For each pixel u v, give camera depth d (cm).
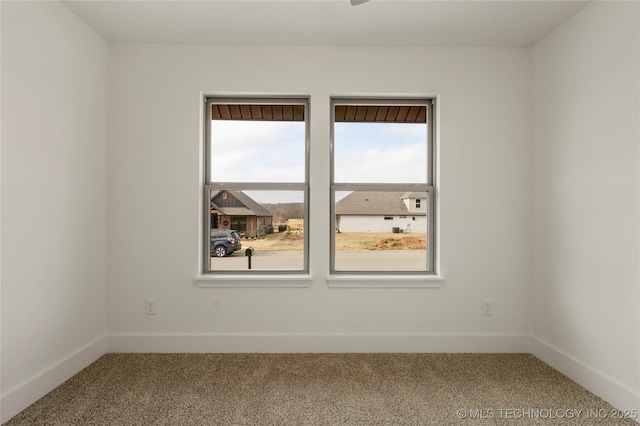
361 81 278
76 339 237
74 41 233
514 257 278
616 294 200
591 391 214
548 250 257
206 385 220
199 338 272
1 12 179
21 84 191
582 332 224
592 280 216
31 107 198
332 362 256
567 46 238
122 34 260
